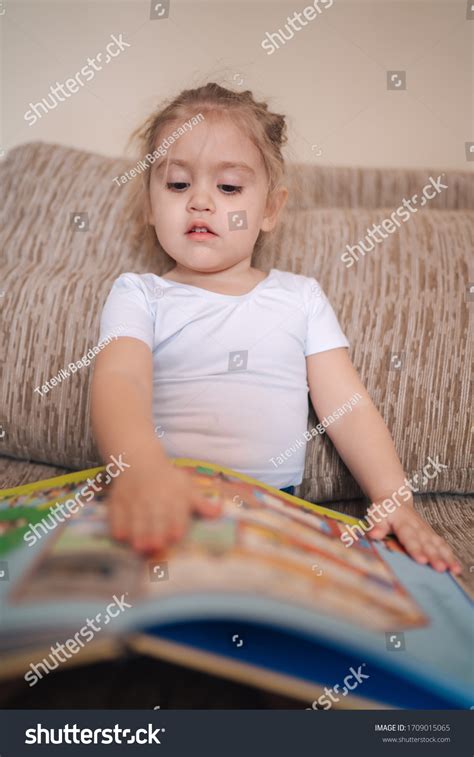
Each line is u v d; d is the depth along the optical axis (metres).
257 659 0.36
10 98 1.19
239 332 0.78
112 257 0.92
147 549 0.39
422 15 1.16
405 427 0.80
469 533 0.70
